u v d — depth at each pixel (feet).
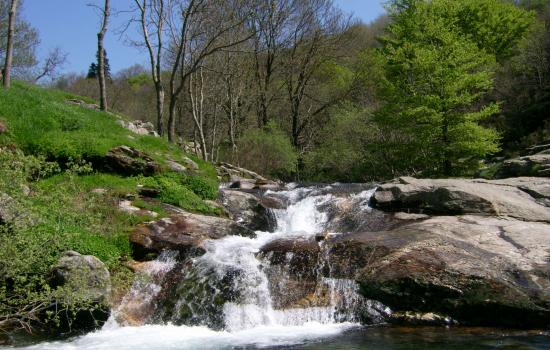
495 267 28.89
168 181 46.34
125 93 150.10
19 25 96.53
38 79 97.81
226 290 31.40
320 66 124.67
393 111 78.13
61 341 26.20
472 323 27.78
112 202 39.68
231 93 99.71
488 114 70.13
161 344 25.53
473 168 70.54
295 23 114.62
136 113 133.28
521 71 98.07
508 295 27.09
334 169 99.45
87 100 72.02
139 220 38.17
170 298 31.35
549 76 96.12
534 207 38.93
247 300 30.78
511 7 112.78
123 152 47.60
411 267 29.71
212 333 27.73
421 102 70.79
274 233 40.88
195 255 34.55
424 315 28.40
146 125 73.00
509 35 110.73
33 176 42.22
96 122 57.11
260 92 114.83
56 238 27.84
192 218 39.75
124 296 30.94
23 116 49.19
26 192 35.32
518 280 27.81
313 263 32.76
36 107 52.75
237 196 48.37
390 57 81.15
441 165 72.90
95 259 30.19
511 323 27.09
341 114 101.60
